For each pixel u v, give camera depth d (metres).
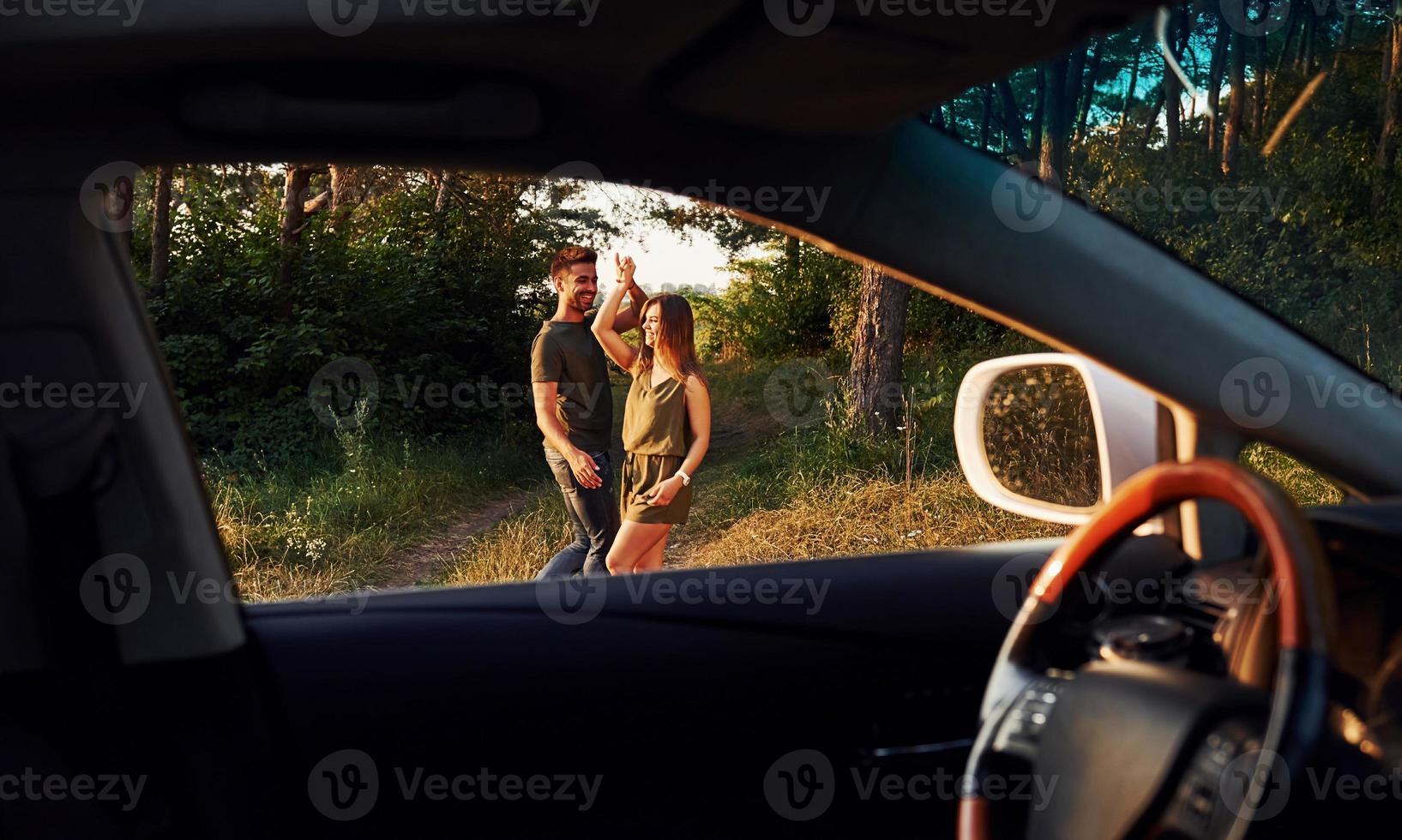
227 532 7.48
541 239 14.25
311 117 1.07
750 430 11.30
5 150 1.13
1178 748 0.98
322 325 12.16
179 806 1.38
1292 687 0.87
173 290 11.90
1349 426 1.44
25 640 1.34
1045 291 1.27
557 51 0.99
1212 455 1.46
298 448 10.80
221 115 1.05
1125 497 1.12
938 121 1.22
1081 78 7.45
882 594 1.76
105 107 1.08
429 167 1.19
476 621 1.68
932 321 10.73
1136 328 1.33
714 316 16.66
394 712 1.52
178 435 1.52
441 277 13.80
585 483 4.80
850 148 1.17
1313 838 0.90
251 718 1.47
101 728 1.37
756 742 1.56
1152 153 8.24
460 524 8.70
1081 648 1.24
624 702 1.58
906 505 6.57
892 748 1.60
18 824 1.31
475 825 1.48
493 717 1.54
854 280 12.51
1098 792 1.03
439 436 11.77
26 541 1.34
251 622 1.67
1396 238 6.95
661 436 4.29
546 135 1.14
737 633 1.68
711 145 1.15
